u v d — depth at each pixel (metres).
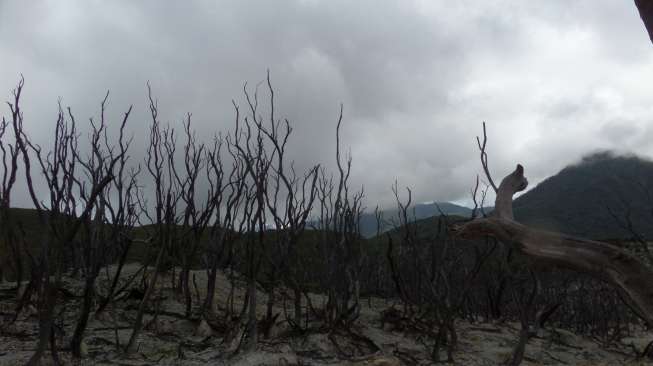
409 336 9.25
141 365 6.17
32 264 6.32
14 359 5.93
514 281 8.68
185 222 8.63
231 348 7.05
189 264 8.71
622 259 5.06
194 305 9.52
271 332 8.09
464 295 8.23
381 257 12.68
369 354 7.64
